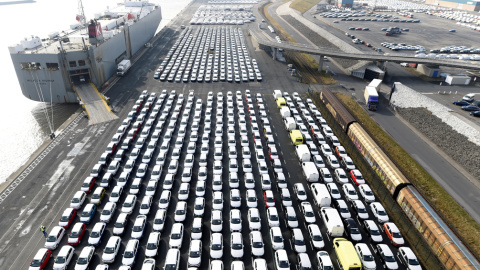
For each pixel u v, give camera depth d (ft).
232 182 157.58
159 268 115.55
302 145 184.55
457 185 162.81
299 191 150.92
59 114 251.39
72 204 140.26
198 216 138.51
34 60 249.75
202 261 118.83
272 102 258.16
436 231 121.70
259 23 597.93
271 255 122.62
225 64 354.95
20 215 139.54
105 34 313.32
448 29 567.18
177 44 436.35
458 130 206.08
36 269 111.45
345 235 132.36
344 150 185.57
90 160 179.52
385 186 158.51
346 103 255.91
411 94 251.60
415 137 209.77
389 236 128.77
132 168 170.09
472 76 324.39
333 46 451.53
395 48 418.92
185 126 210.79
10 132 224.53
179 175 167.73
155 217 134.62
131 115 222.89
